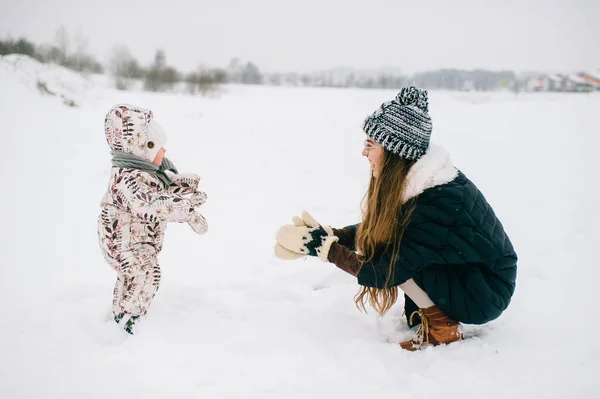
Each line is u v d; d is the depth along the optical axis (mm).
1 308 3131
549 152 8734
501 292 2668
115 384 2314
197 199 3111
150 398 2213
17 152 7660
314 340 2768
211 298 3338
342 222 5359
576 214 5422
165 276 3805
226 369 2451
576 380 2295
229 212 5645
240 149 9172
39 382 2326
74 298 3357
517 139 9883
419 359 2562
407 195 2627
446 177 2633
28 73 11727
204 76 21172
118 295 2896
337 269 3941
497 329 2895
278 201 6152
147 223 2867
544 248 4402
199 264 4090
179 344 2697
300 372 2432
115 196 2744
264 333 2842
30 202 5707
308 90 26312
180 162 8062
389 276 2602
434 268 2629
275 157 8688
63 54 22906
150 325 2844
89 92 12648
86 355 2582
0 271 3838
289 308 3211
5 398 2197
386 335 2902
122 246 2777
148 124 2848
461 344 2643
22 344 2678
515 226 5082
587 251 4270
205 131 10539
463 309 2619
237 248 4500
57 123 9570
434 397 2213
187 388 2287
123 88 19719
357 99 19562
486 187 6648
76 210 5512
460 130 10766
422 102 2635
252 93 22281
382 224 2637
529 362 2492
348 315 3141
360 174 7699
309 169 7938
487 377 2355
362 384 2338
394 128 2590
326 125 11961
